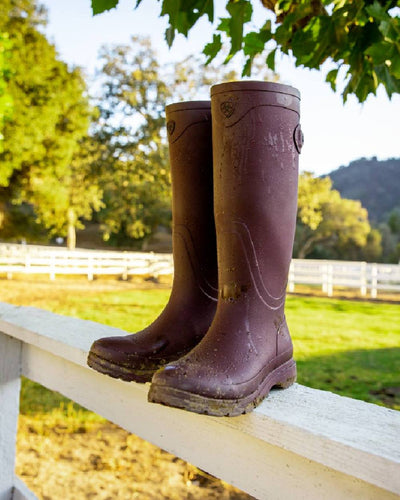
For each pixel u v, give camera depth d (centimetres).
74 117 2147
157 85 1941
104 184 2211
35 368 155
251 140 92
